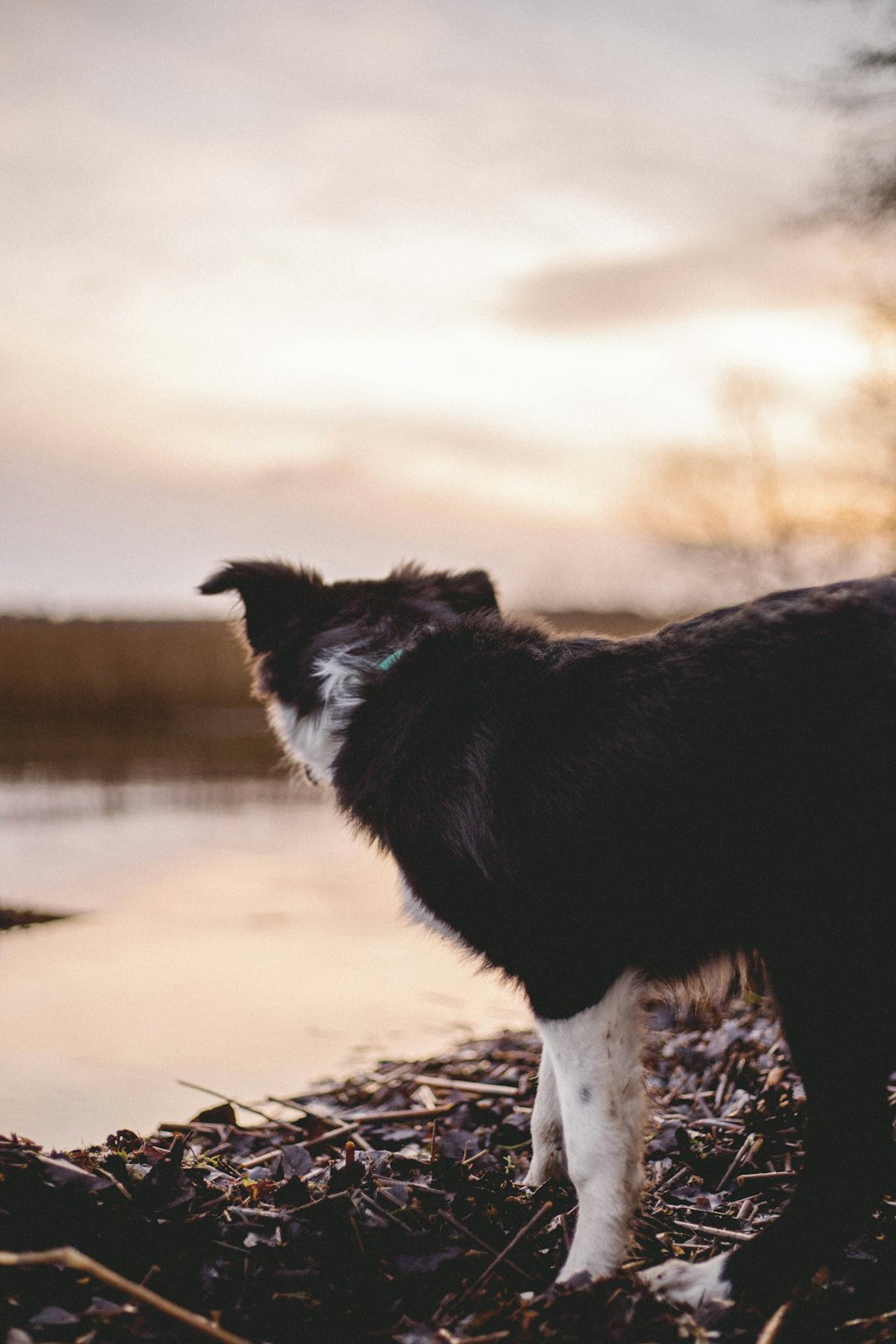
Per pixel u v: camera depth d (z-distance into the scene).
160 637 26.97
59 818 12.41
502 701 3.06
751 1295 2.59
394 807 3.13
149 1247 2.64
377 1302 2.58
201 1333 2.33
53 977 6.32
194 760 18.80
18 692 26.16
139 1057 4.95
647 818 2.78
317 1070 4.89
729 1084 4.17
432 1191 3.06
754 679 2.73
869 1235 2.91
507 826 2.91
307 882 9.30
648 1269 2.76
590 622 19.34
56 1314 2.33
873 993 2.63
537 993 2.96
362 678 3.44
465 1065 4.85
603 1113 2.86
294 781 4.27
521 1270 2.78
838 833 2.63
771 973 2.75
